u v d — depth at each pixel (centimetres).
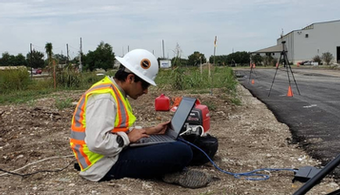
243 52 7250
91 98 327
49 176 392
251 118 825
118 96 335
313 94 1336
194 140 430
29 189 351
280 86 1819
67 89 1638
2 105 1059
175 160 350
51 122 734
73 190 332
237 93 1441
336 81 2072
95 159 347
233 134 657
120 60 344
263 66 6775
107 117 321
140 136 344
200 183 359
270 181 392
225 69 2394
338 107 955
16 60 5472
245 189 361
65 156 476
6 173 414
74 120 350
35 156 491
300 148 550
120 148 335
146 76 340
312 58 8156
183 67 1485
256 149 546
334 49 8225
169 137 377
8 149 543
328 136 617
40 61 4828
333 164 222
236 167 449
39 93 1422
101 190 329
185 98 406
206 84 1467
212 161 434
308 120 780
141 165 348
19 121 726
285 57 1353
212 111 881
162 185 364
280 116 848
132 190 332
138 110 858
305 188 227
